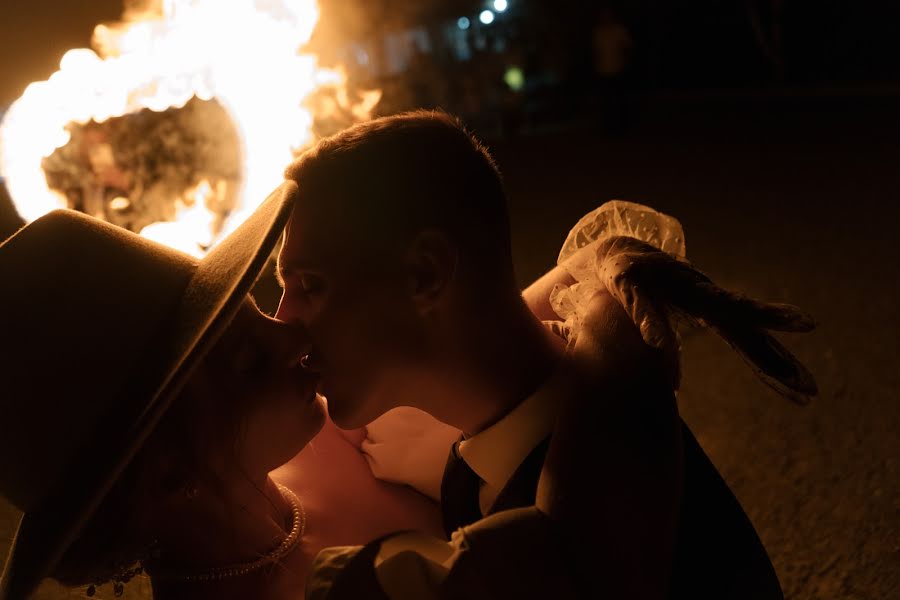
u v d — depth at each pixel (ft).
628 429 3.61
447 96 58.13
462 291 3.93
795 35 52.85
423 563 3.32
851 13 51.44
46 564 3.54
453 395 4.10
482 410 4.13
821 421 11.35
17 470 3.86
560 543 3.34
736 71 56.24
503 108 48.62
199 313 3.80
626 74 42.50
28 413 3.80
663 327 3.76
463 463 4.40
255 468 4.39
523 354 4.09
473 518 4.38
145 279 4.05
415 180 3.84
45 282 3.90
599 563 3.34
